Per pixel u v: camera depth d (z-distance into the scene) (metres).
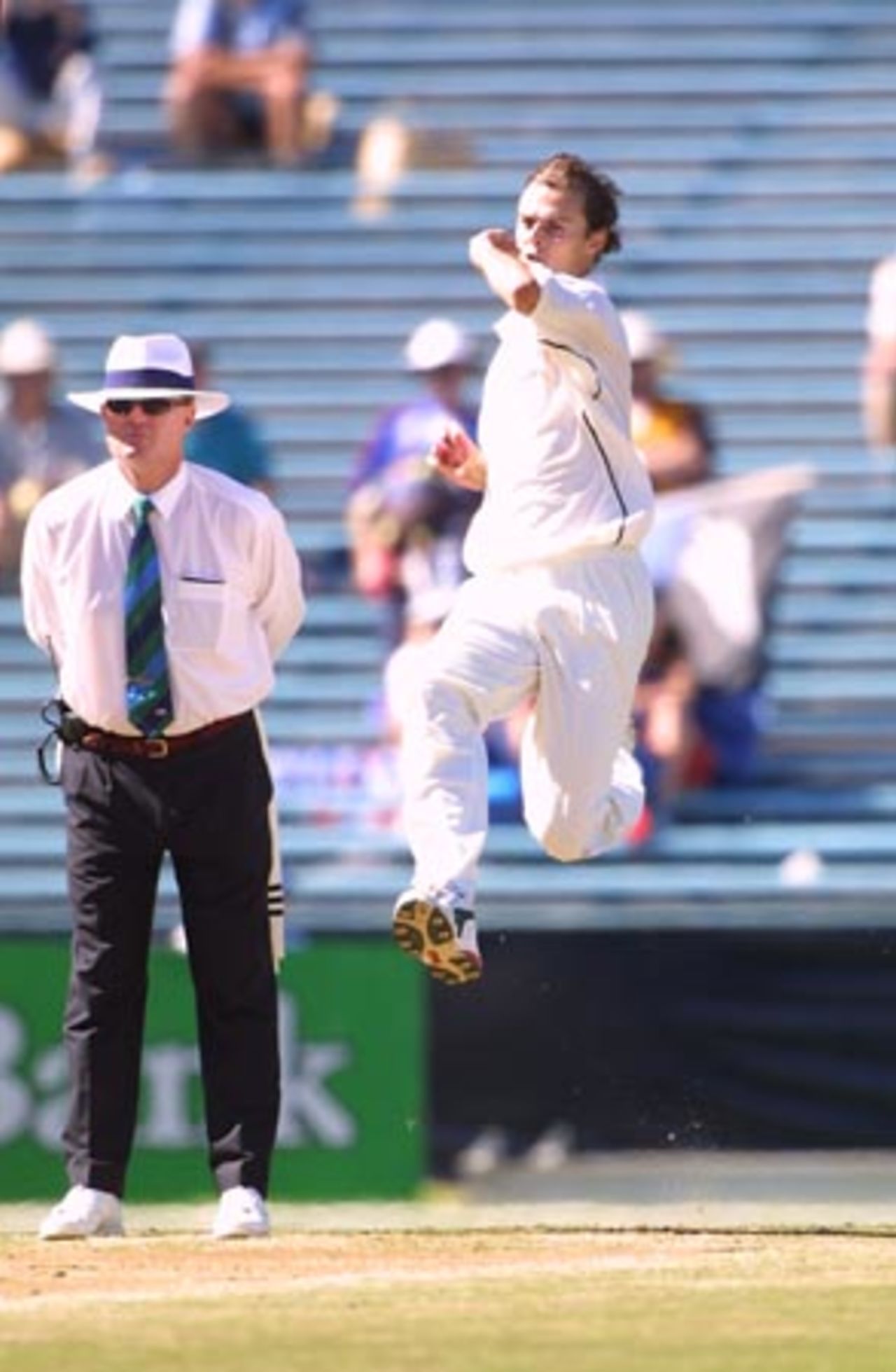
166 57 63.16
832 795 50.38
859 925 40.62
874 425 55.53
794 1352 20.83
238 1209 27.81
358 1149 38.88
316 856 49.34
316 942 39.09
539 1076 39.44
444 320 58.88
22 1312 22.75
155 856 27.75
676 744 48.69
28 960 38.03
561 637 27.28
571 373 27.03
